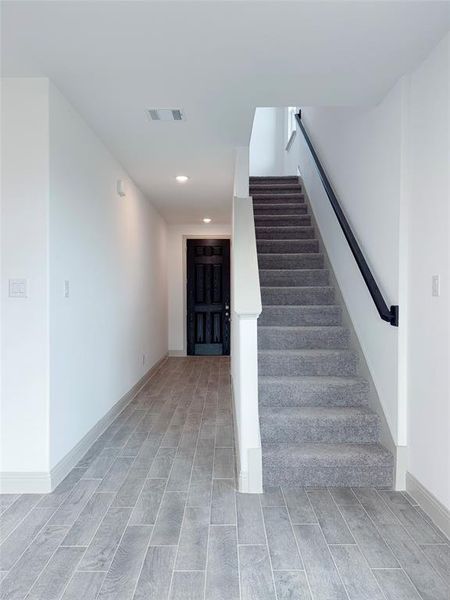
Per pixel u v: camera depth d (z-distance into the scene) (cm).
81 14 178
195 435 333
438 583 167
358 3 172
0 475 236
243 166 345
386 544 191
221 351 732
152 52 208
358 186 315
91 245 310
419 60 218
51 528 203
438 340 207
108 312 356
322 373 311
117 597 158
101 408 336
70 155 267
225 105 268
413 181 231
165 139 326
